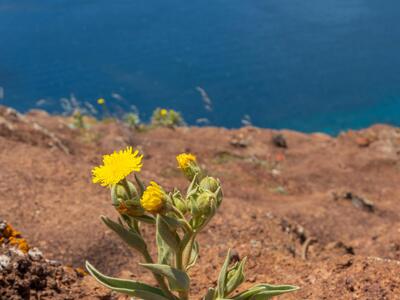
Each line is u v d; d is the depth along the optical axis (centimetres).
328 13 10794
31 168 886
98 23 11131
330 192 1312
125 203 289
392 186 1655
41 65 8344
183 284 290
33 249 425
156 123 1959
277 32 9762
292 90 6831
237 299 306
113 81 7244
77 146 1315
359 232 1109
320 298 438
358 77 7294
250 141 1897
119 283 304
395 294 426
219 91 6794
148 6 12288
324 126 5803
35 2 13038
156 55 8600
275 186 1481
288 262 536
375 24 9938
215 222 797
